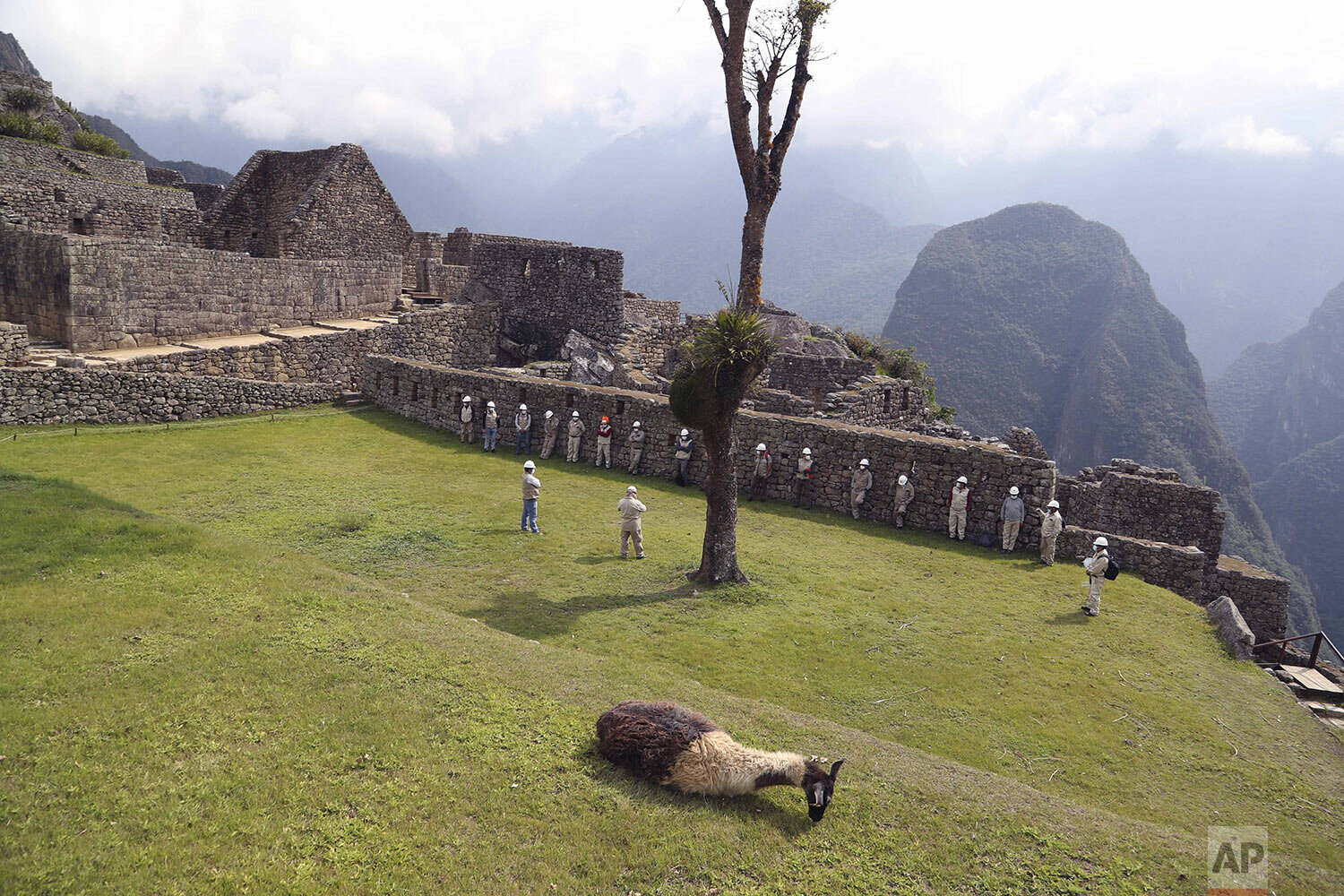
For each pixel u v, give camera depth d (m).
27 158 36.59
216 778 6.11
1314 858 7.96
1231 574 19.92
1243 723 11.05
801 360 34.44
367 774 6.40
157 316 26.31
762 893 5.58
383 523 16.48
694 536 17.45
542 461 23.70
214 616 8.94
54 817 5.48
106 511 12.20
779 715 8.69
